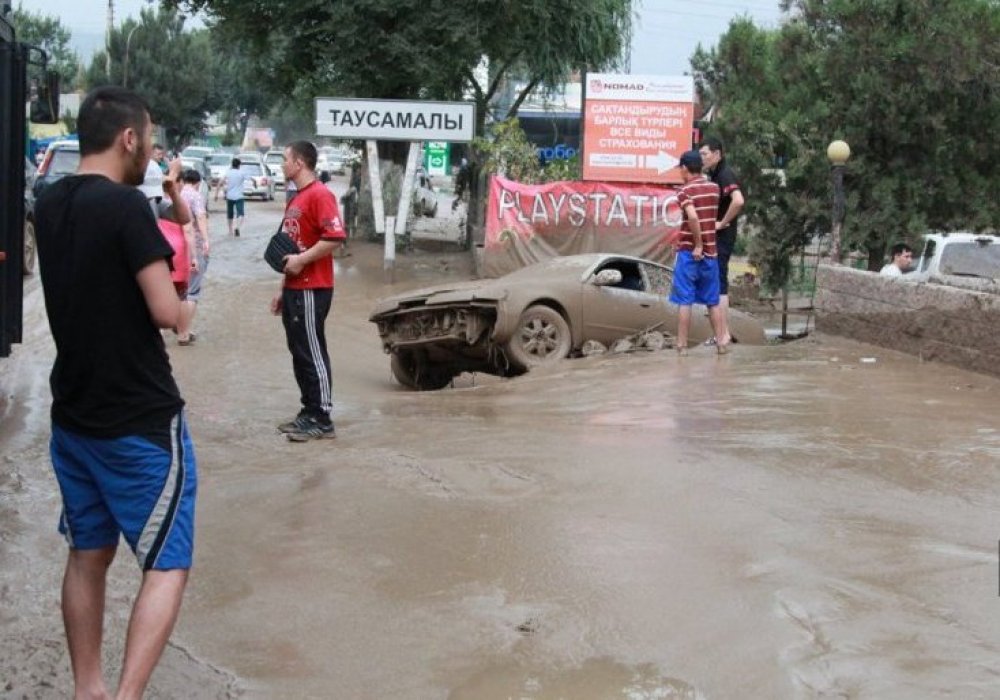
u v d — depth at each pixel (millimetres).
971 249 15969
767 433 7449
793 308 21000
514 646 4387
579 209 18297
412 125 19078
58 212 3801
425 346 11680
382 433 8125
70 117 50719
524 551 5359
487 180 24016
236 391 10289
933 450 6891
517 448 7281
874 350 11109
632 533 5504
